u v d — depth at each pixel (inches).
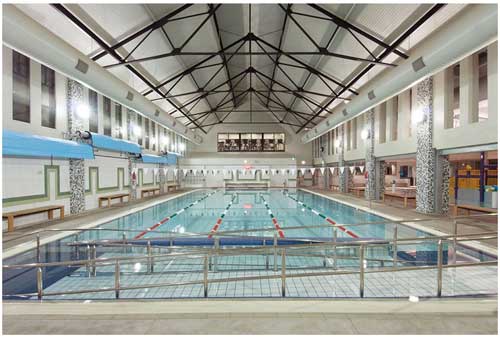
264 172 717.9
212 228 253.6
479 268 135.0
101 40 214.7
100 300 92.3
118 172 379.6
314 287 120.0
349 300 83.2
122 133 393.7
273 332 62.1
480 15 132.6
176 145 668.7
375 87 248.1
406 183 582.6
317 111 540.1
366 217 281.6
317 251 167.2
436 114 257.1
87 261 98.4
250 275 140.1
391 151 342.6
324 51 269.0
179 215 316.2
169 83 382.0
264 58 411.5
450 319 66.7
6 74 204.7
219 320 66.8
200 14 234.2
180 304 79.7
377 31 221.5
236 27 315.6
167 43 276.1
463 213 272.4
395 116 347.6
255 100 739.4
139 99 281.3
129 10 207.0
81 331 62.8
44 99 245.8
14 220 216.2
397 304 78.7
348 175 528.1
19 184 218.4
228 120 772.6
